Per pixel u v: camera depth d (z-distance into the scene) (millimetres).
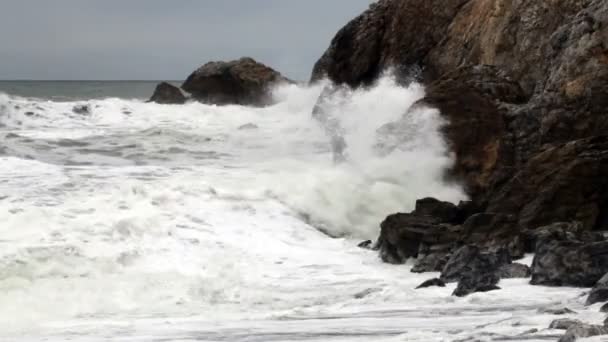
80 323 13812
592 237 17250
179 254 18281
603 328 9938
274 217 21594
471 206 20703
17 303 15078
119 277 16656
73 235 18172
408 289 15586
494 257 16125
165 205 20922
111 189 22484
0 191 22000
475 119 23438
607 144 20703
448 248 18250
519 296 14195
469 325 12055
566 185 20297
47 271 16594
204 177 24688
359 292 15914
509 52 29875
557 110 22609
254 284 16719
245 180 24156
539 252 15445
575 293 14203
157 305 15281
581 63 22812
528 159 22156
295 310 14359
